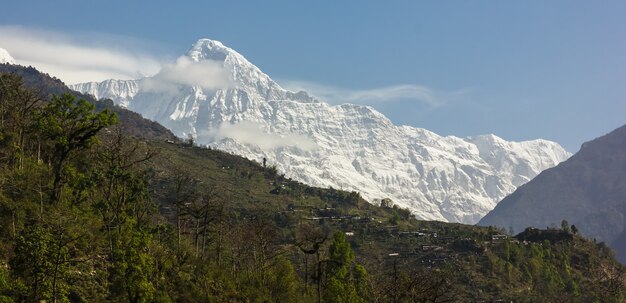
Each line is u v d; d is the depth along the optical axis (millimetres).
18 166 119875
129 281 96500
